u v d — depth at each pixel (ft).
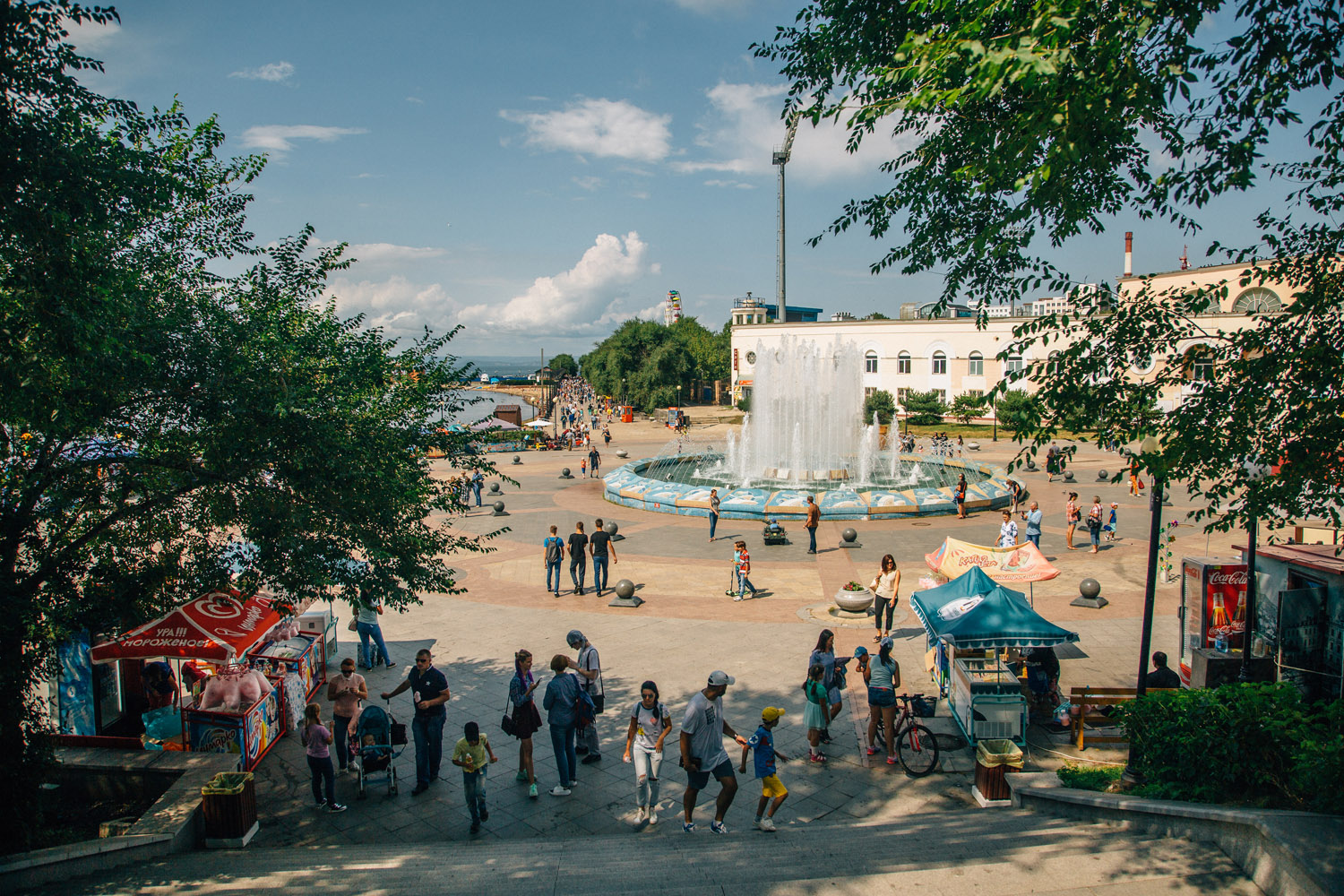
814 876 18.95
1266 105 19.03
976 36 17.76
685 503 90.12
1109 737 32.40
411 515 30.81
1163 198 21.20
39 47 20.25
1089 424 21.45
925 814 27.04
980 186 19.16
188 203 28.71
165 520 30.37
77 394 23.93
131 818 27.48
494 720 36.73
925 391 224.53
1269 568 35.37
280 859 23.44
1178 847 19.10
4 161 19.51
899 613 52.37
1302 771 20.57
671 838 25.50
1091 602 52.65
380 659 44.73
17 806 25.85
